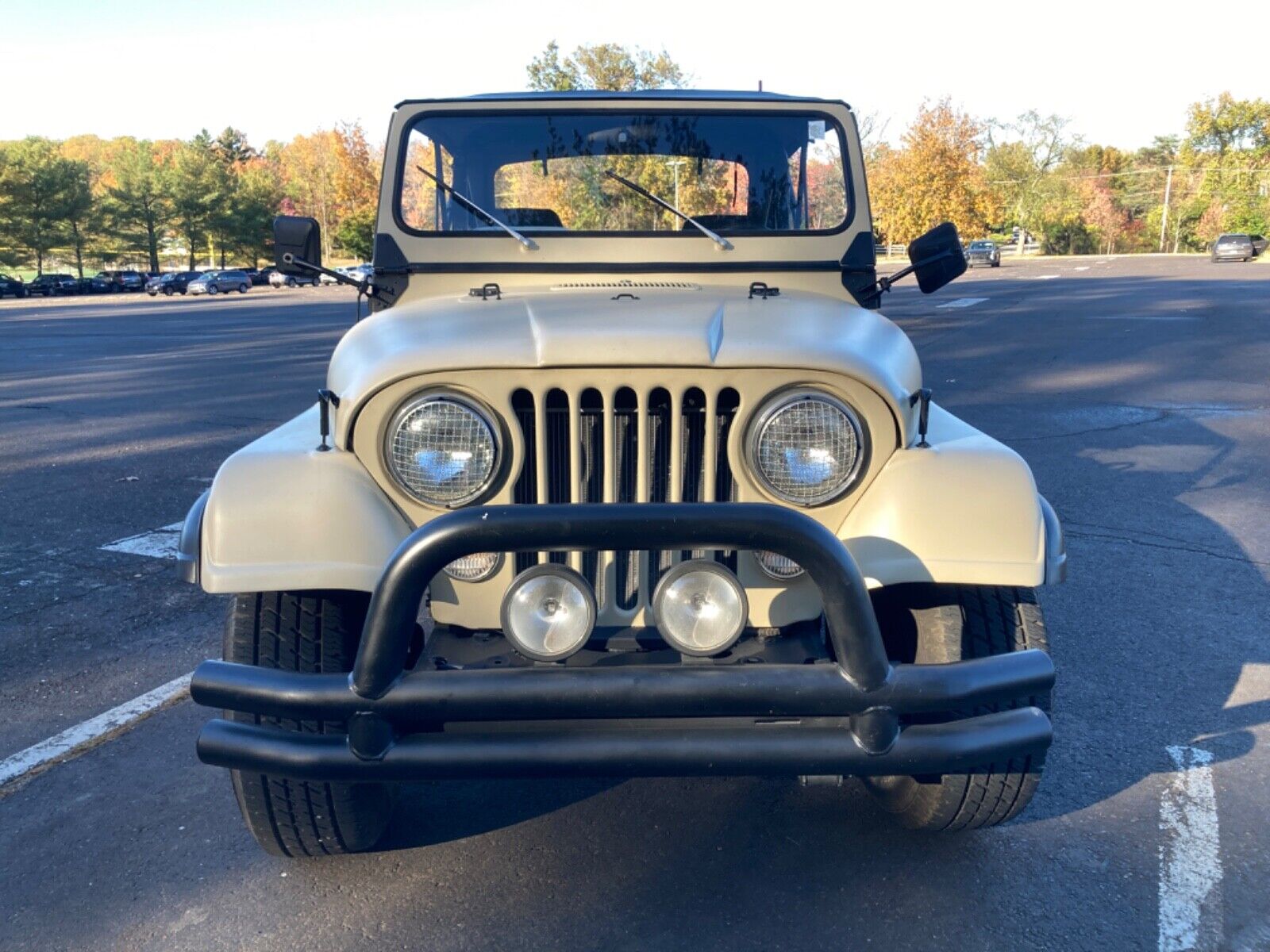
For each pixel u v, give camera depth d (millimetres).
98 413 11992
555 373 2574
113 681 4477
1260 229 85688
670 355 2559
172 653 4773
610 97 3809
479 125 3811
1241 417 10195
